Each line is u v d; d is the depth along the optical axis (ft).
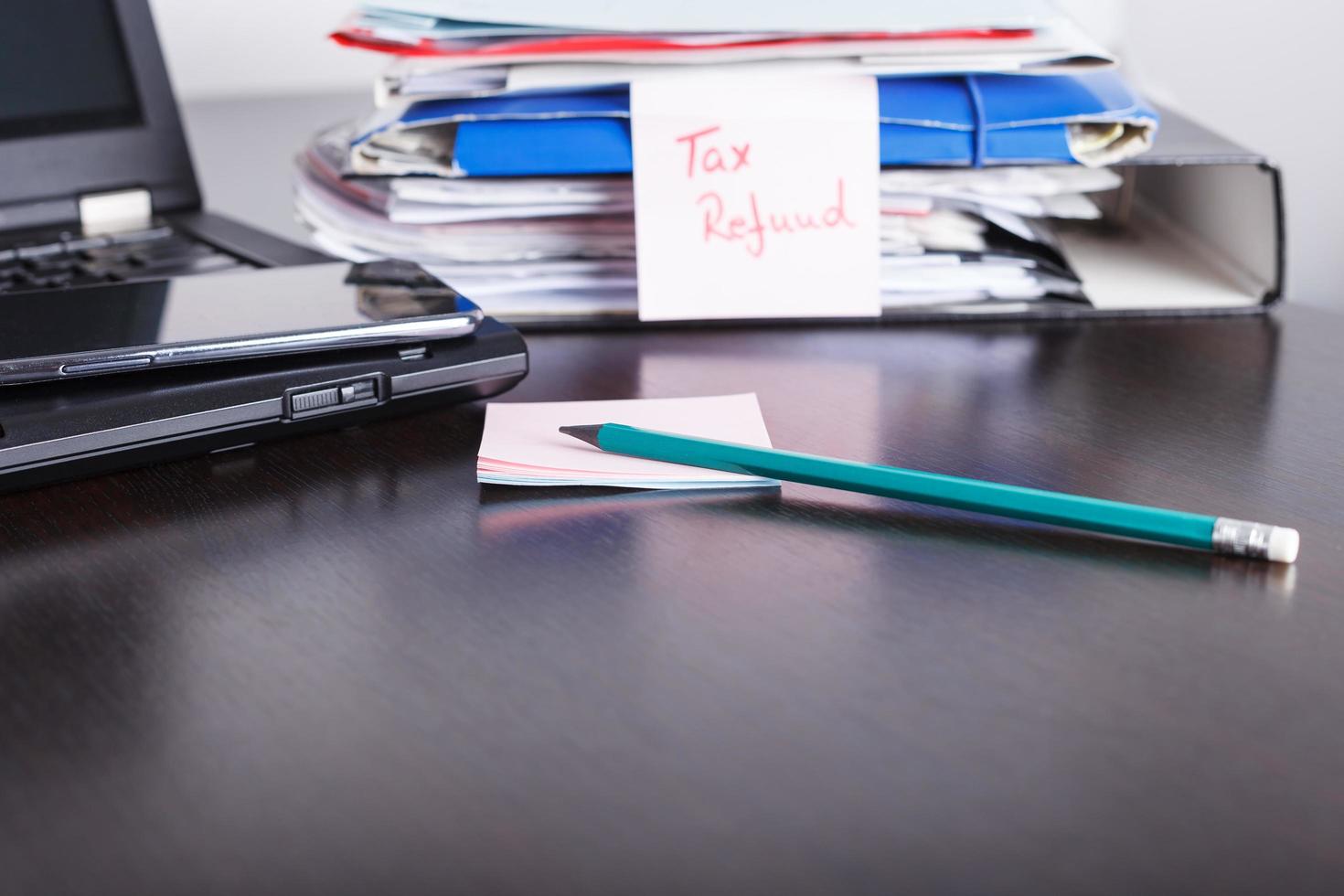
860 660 1.12
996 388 1.86
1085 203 2.21
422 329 1.64
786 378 1.90
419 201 2.12
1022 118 2.06
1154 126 2.09
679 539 1.36
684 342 2.10
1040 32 2.15
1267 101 4.47
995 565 1.30
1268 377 1.91
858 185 2.09
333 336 1.59
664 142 2.06
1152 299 2.24
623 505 1.46
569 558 1.32
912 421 1.72
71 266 2.27
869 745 0.99
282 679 1.10
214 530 1.39
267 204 3.06
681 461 1.51
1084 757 0.98
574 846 0.88
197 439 1.53
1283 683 1.08
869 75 2.10
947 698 1.06
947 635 1.16
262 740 1.01
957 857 0.87
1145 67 5.25
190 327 1.58
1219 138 2.36
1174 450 1.62
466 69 2.14
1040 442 1.64
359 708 1.05
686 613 1.20
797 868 0.85
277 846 0.88
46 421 1.43
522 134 2.06
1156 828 0.90
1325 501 1.46
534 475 1.50
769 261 2.11
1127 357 2.01
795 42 2.12
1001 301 2.21
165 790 0.95
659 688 1.07
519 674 1.10
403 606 1.22
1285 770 0.96
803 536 1.37
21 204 2.56
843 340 2.10
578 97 2.11
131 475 1.55
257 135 3.91
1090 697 1.06
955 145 2.08
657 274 2.10
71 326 1.57
